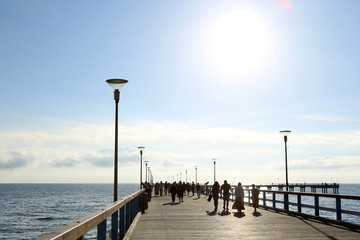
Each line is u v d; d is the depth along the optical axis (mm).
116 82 16656
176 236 12703
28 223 68125
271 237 12469
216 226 15516
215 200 23969
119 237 10711
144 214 21234
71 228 4312
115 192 15875
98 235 6422
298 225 15789
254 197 23250
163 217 19438
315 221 17344
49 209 100938
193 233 13430
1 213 88312
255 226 15492
